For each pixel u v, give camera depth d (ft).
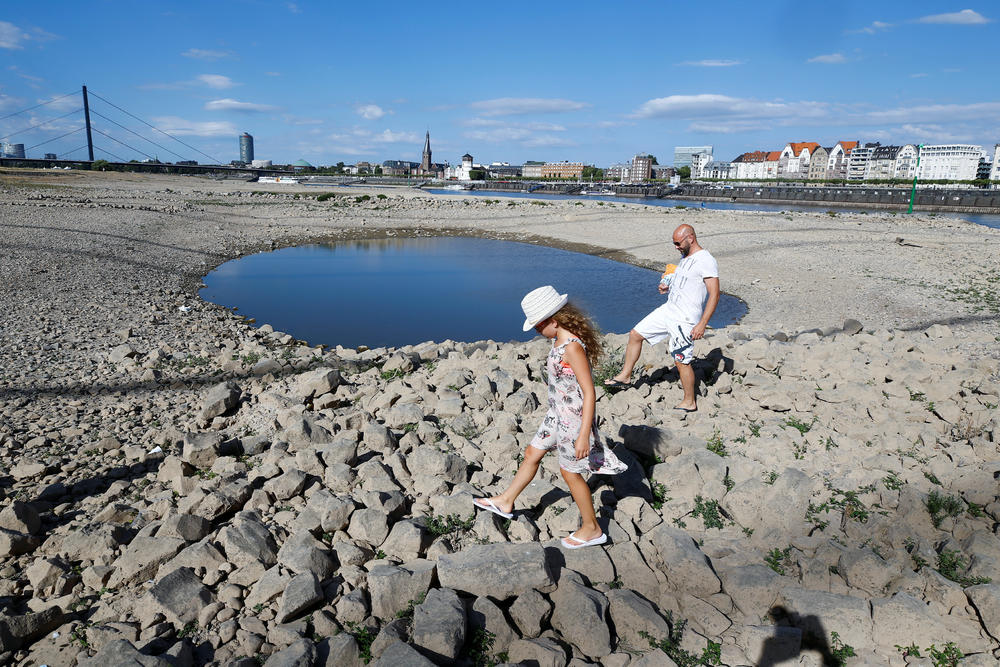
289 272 82.84
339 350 36.35
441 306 63.41
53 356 33.55
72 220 103.24
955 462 16.20
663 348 25.00
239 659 10.68
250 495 16.22
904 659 10.96
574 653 11.26
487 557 12.30
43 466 19.29
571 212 144.05
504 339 51.03
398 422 20.67
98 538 14.46
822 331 33.68
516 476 14.06
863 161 568.41
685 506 15.26
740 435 18.30
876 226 110.93
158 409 25.73
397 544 13.56
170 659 10.51
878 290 59.93
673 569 12.72
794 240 92.22
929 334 31.58
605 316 59.47
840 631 11.30
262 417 23.29
